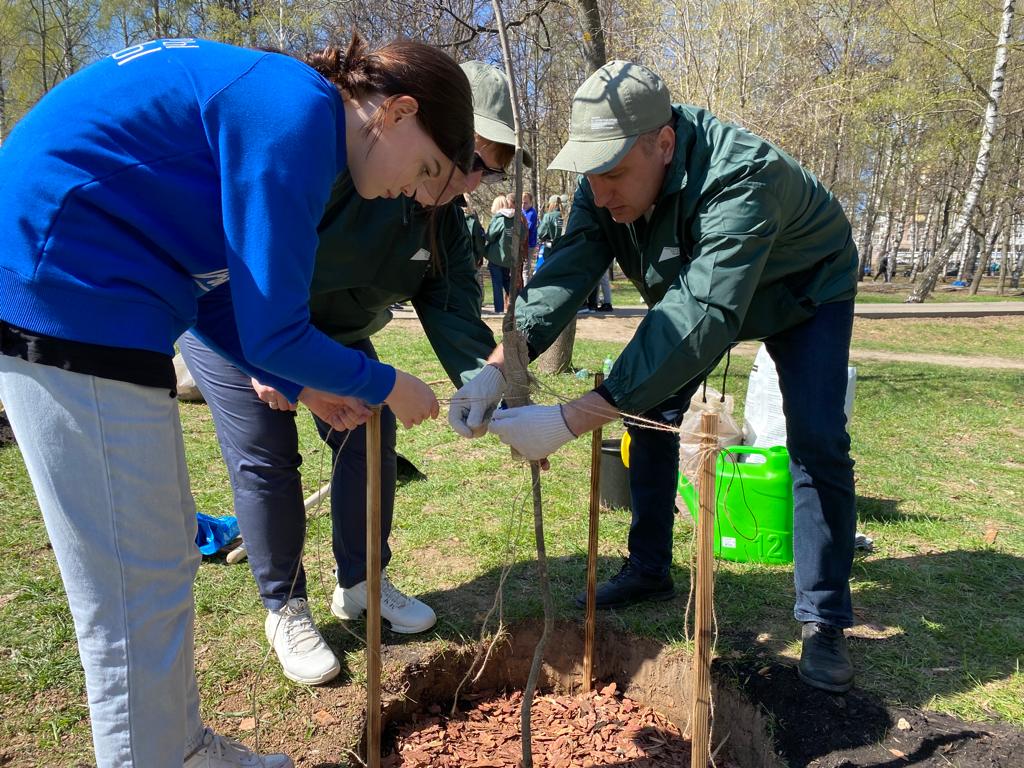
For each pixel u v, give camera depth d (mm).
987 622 2908
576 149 2158
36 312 1371
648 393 2053
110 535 1510
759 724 2393
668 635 2787
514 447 2027
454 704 2613
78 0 21750
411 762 2404
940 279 33844
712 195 2127
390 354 8109
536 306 2525
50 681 2383
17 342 1387
